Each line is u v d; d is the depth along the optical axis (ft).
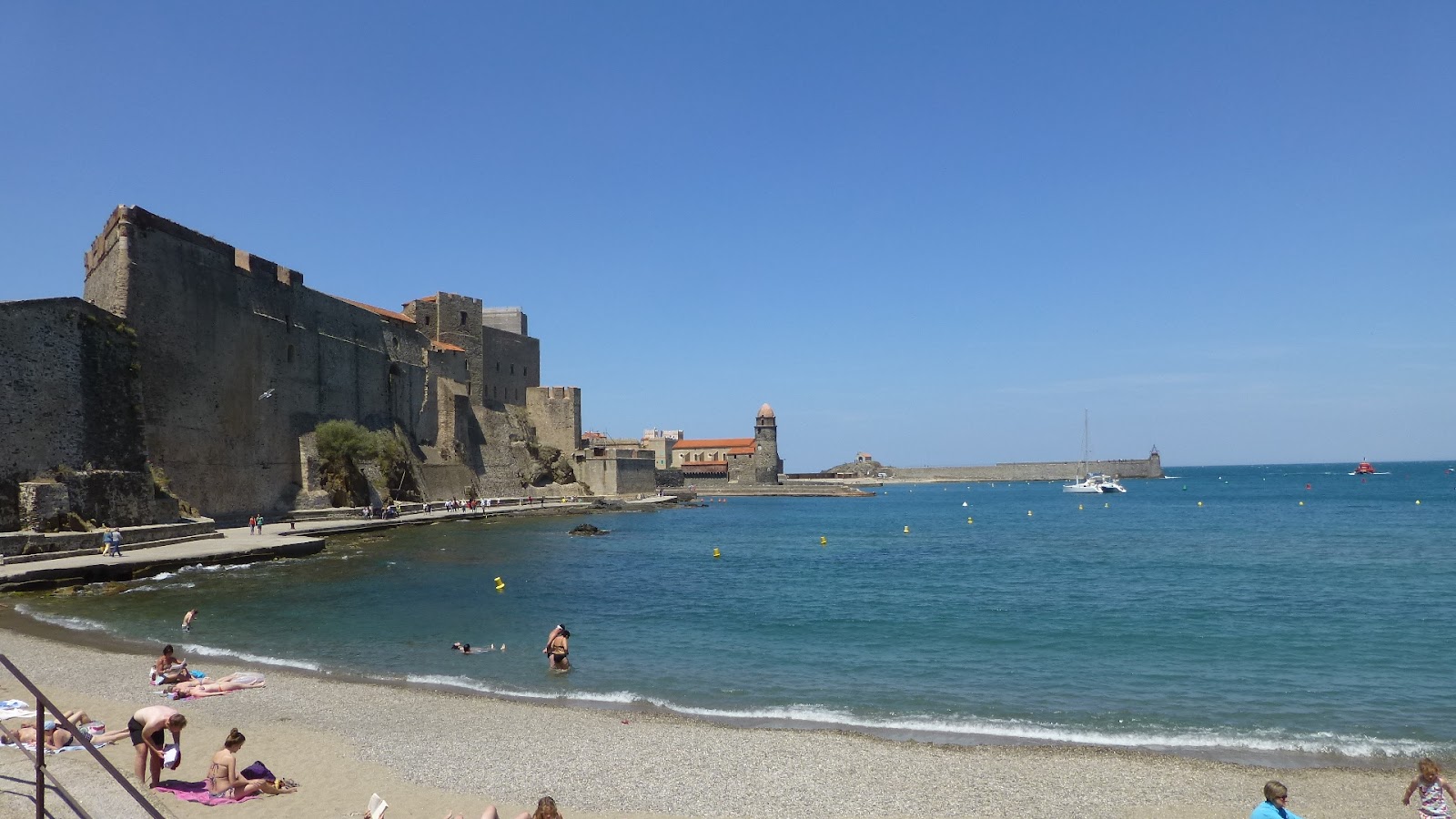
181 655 62.85
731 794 37.32
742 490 501.56
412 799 35.91
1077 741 46.09
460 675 59.67
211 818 32.65
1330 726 49.73
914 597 103.04
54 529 109.19
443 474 267.18
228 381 167.02
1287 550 163.12
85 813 26.66
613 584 111.24
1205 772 40.70
